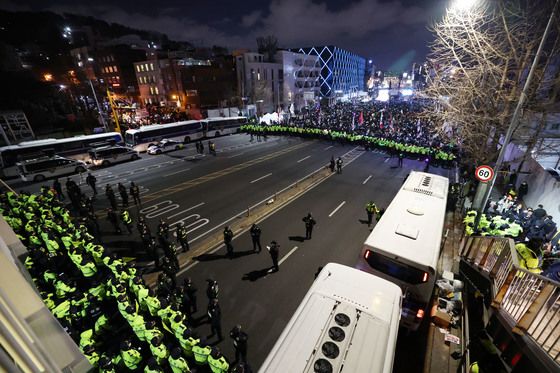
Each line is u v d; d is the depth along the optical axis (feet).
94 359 23.91
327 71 317.83
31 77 152.56
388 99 306.35
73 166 83.97
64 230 41.19
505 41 47.75
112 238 48.39
